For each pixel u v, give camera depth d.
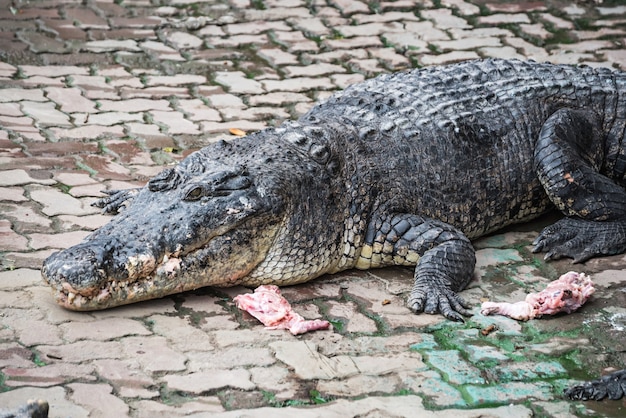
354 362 8.27
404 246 9.81
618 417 7.77
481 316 9.16
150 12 16.34
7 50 14.48
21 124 12.32
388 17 16.52
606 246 10.39
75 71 14.06
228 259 9.01
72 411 7.34
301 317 8.77
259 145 9.77
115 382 7.75
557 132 10.77
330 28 16.03
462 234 9.95
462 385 8.05
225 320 8.79
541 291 9.52
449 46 15.45
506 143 10.80
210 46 15.22
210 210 8.85
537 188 10.97
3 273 9.18
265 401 7.67
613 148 11.30
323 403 7.69
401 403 7.73
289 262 9.35
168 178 9.18
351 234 9.76
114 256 8.59
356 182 9.80
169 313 8.84
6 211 10.31
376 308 9.20
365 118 10.53
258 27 15.98
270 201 9.05
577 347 8.73
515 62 11.78
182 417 7.38
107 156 11.74
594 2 17.22
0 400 7.37
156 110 13.05
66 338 8.28
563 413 7.77
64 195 10.76
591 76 11.59
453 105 10.84
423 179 10.23
